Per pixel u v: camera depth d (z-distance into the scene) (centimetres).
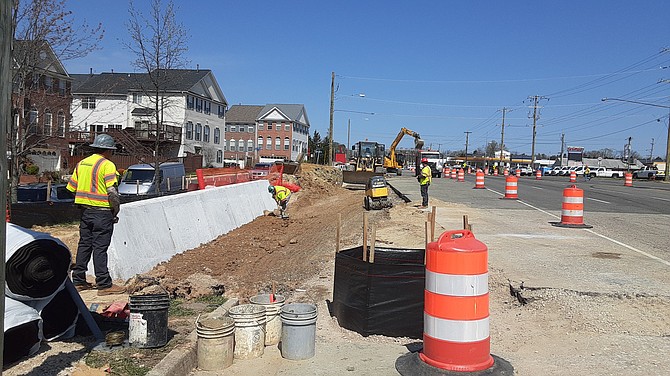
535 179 5925
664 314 682
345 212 2288
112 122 4641
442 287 492
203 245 1289
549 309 711
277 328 607
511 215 1802
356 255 745
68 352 510
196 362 530
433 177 5988
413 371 500
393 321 641
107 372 467
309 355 559
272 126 9825
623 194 3056
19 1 1409
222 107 6278
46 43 1544
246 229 1644
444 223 1575
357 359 557
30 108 1625
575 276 854
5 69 315
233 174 3075
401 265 639
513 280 824
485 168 10725
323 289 873
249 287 877
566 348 583
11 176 1534
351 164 5391
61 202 1675
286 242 1406
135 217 973
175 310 686
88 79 5459
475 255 489
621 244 1191
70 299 554
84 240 727
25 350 495
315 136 11412
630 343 587
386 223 1677
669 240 1255
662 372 504
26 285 499
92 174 708
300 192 3334
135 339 522
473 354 487
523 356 561
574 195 1517
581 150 11600
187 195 1304
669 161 5853
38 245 505
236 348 551
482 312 492
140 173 2522
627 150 13562
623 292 747
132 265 901
